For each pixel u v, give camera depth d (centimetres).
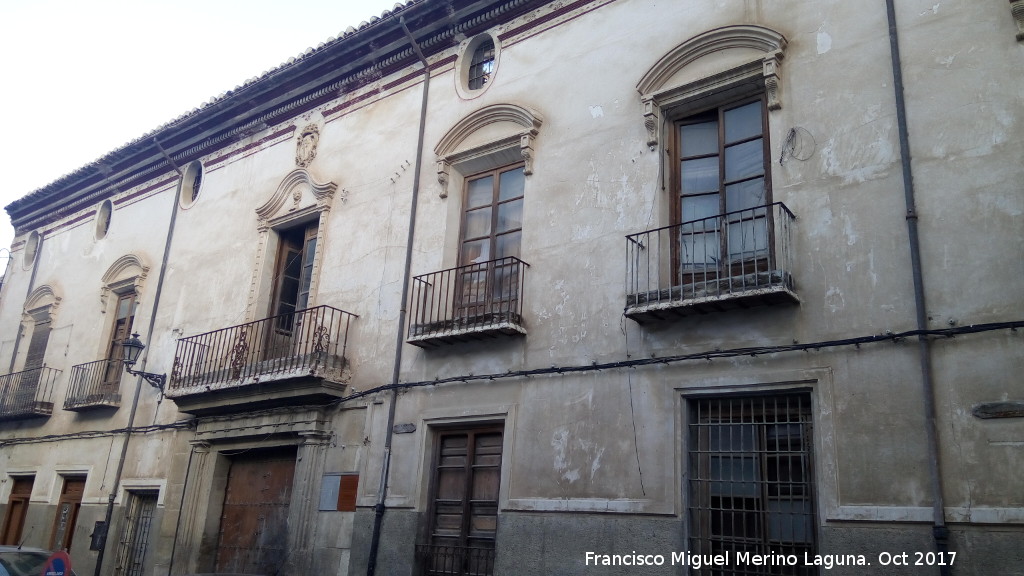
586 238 1036
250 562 1258
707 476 875
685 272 965
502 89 1209
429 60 1339
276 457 1300
